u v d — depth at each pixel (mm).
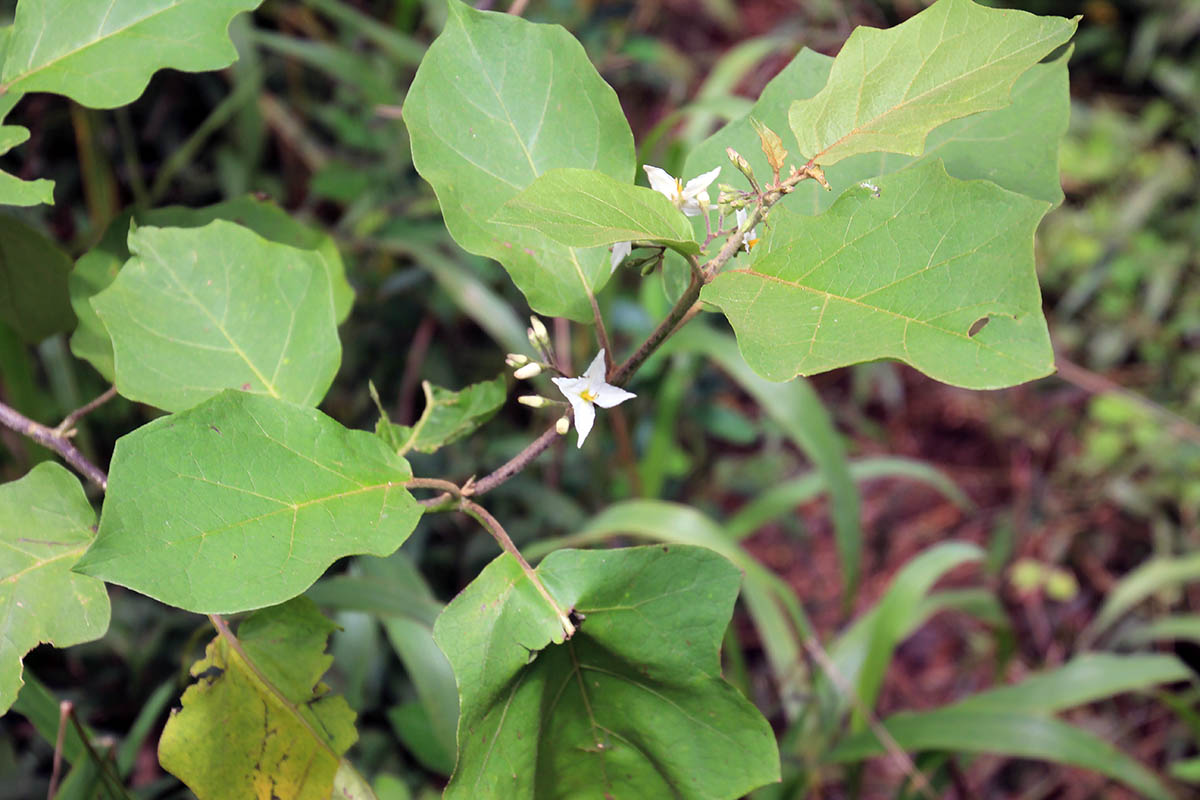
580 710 491
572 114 523
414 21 1479
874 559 1569
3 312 635
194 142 1142
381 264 1267
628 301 1218
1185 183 1749
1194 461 1525
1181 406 1620
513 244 516
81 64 519
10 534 494
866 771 1325
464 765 460
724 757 486
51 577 492
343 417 1233
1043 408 1691
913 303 439
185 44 524
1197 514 1532
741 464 1527
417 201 1234
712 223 527
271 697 514
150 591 436
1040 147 536
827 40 1301
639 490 1178
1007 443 1697
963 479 1687
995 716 893
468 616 468
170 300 541
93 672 1007
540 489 1134
